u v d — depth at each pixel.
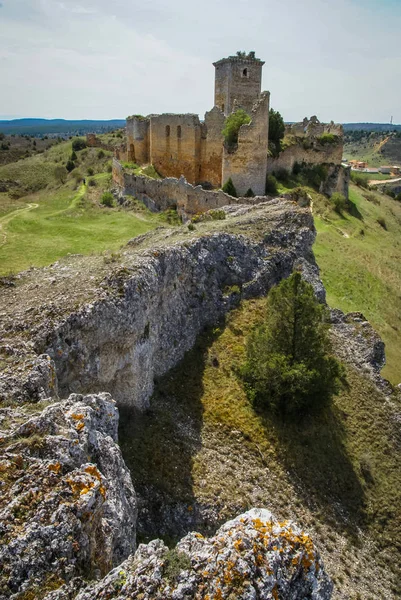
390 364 32.59
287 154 59.47
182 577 7.62
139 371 17.47
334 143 64.12
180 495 15.43
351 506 18.55
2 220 44.47
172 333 21.25
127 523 10.47
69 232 39.44
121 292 16.62
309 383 20.02
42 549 7.58
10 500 8.03
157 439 16.98
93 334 15.20
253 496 16.70
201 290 24.03
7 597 6.97
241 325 24.52
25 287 17.70
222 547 8.20
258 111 45.22
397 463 21.36
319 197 59.66
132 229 40.66
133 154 62.34
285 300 20.80
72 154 97.38
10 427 9.68
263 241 29.64
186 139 53.47
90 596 7.28
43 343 13.82
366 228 59.38
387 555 17.44
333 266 42.59
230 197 40.41
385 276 44.97
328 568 15.62
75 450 9.49
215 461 17.41
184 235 26.41
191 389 20.27
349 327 28.33
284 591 7.88
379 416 23.30
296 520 16.77
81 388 15.06
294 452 19.20
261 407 20.55
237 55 57.78
